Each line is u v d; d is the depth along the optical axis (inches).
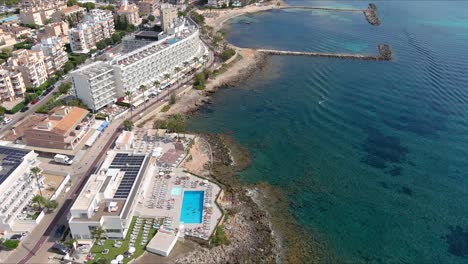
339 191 6628.9
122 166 6220.5
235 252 5285.4
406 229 5826.8
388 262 5290.4
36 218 5546.3
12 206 5438.0
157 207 5905.5
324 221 5969.5
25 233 5300.2
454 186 6702.8
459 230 5807.1
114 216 5152.6
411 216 6072.8
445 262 5280.5
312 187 6727.4
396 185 6756.9
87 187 5506.9
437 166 7219.5
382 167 7219.5
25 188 5777.6
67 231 5369.1
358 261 5295.3
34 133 7022.6
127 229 5403.5
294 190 6648.6
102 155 7165.4
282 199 6427.2
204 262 5078.7
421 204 6309.1
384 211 6176.2
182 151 7381.9
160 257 5068.9
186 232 5477.4
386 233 5757.9
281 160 7450.8
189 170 6924.2
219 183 6678.2
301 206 6274.6
